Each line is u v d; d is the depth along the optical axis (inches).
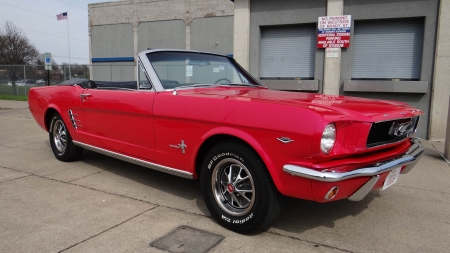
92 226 125.8
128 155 163.8
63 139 213.8
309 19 338.6
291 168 104.0
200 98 130.1
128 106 155.4
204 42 870.4
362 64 333.1
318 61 339.6
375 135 113.4
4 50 1706.4
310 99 125.7
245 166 116.4
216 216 127.2
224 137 126.8
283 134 105.8
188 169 136.8
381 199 158.1
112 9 965.8
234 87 168.4
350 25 321.7
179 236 118.7
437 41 295.6
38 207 142.8
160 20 910.4
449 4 288.7
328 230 125.6
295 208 146.2
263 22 356.5
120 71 979.3
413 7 303.1
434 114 302.0
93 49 1010.7
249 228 117.6
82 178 182.9
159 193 161.6
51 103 210.1
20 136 307.6
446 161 227.1
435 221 134.6
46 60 643.5
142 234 119.9
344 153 103.9
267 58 369.1
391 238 120.0
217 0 847.1
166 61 159.9
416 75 317.7
